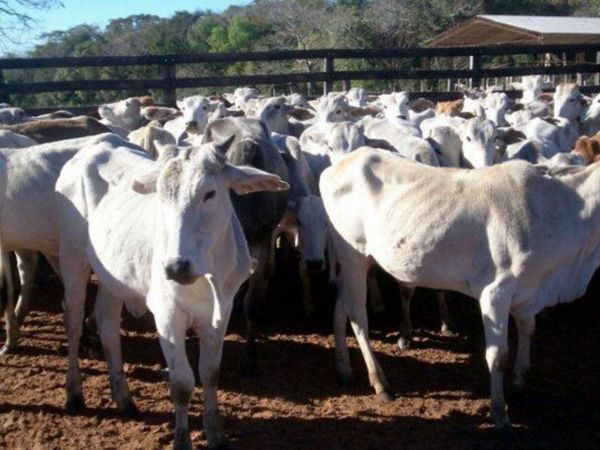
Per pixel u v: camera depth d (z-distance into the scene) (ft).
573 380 16.29
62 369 16.76
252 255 17.40
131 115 35.47
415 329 19.62
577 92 36.47
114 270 13.16
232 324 19.99
